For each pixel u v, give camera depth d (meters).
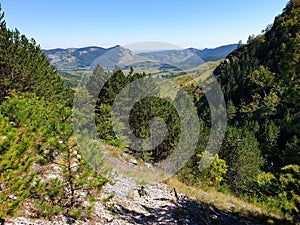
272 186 10.51
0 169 6.24
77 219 8.14
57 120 8.49
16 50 25.67
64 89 35.56
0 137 6.34
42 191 8.40
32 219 7.27
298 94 8.12
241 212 13.43
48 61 34.66
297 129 8.41
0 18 25.12
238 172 37.66
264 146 9.95
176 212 11.39
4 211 6.38
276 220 12.20
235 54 112.75
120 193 11.59
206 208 12.93
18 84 25.36
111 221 8.86
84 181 8.70
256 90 68.81
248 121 58.66
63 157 8.46
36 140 7.72
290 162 8.72
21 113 8.83
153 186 13.58
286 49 8.62
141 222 9.60
